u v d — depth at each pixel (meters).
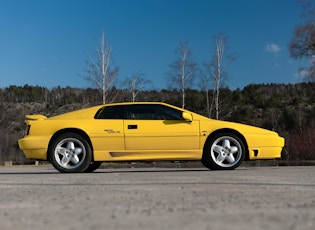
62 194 3.90
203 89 25.22
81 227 2.42
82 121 6.96
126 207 3.08
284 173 6.07
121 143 6.91
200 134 6.93
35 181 5.29
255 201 3.31
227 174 5.90
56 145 6.89
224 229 2.30
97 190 4.16
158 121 6.99
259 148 6.98
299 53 26.61
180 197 3.57
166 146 6.93
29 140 6.93
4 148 30.14
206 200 3.39
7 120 40.59
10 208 3.16
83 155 6.87
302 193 3.79
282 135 18.73
